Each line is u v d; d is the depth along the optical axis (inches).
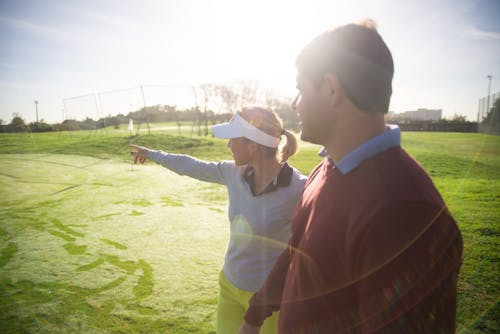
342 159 23.2
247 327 37.8
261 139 43.1
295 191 44.8
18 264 89.7
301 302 26.2
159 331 63.3
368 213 20.2
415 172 20.7
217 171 53.2
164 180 216.2
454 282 19.0
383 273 19.2
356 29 22.4
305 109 25.5
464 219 115.3
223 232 121.8
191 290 79.4
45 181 200.5
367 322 20.1
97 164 262.1
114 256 97.5
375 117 23.3
